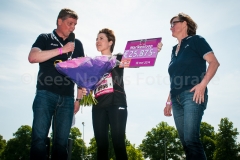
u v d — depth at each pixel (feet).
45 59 12.21
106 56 13.67
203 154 11.00
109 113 13.53
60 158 12.59
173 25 13.79
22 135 180.75
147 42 14.10
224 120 191.01
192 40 12.65
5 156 176.14
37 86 12.62
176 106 12.51
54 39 13.43
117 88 13.84
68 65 12.80
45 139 12.04
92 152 169.78
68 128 12.89
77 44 14.57
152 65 13.37
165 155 200.95
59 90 12.69
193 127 11.16
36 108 12.12
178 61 12.63
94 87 13.17
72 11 13.50
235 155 181.98
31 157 11.56
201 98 11.20
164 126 226.58
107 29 15.10
